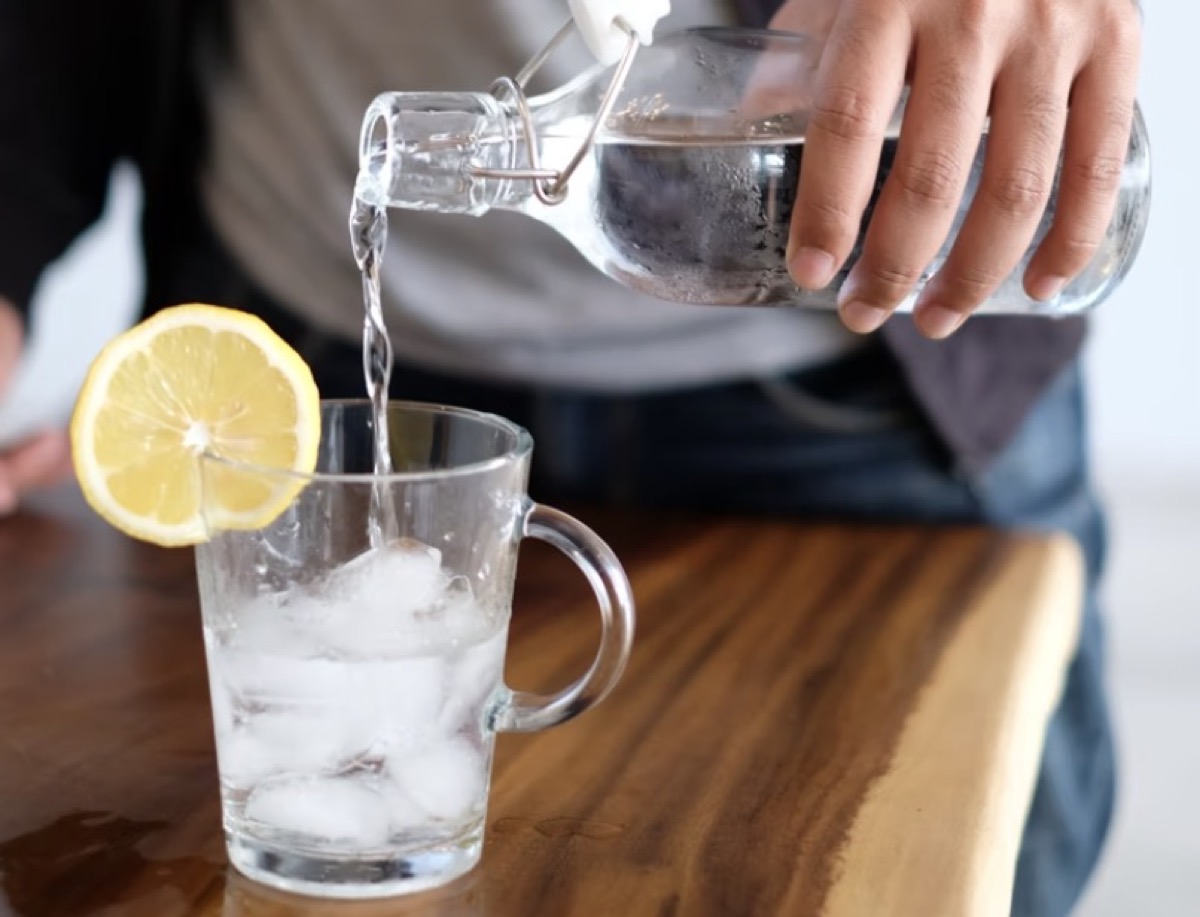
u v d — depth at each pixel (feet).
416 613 1.81
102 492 2.09
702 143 2.10
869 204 2.10
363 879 1.83
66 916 1.80
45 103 3.20
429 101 1.99
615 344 3.04
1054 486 3.22
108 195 3.42
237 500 1.79
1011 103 1.97
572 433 3.12
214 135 3.22
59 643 2.41
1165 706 5.62
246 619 1.81
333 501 1.79
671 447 3.12
